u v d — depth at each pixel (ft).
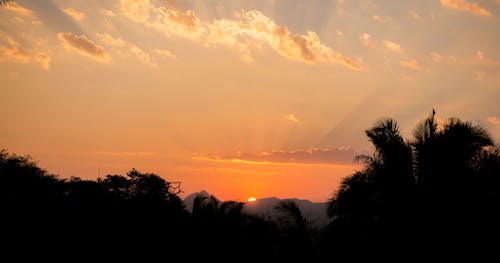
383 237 57.62
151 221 117.50
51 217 102.17
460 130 53.31
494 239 51.16
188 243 106.22
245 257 94.99
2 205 96.43
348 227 61.16
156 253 105.50
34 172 112.16
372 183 57.77
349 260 59.52
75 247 97.09
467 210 52.65
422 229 54.29
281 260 66.39
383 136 57.93
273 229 85.10
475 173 53.36
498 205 51.88
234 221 103.50
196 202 110.22
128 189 139.33
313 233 63.05
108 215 114.11
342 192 60.44
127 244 106.32
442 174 53.88
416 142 56.08
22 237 90.84
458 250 52.08
